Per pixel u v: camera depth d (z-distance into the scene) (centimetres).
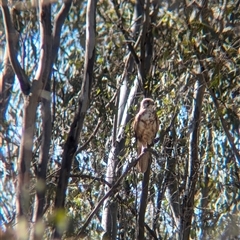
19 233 841
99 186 1464
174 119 1394
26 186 989
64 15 1094
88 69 1105
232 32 1399
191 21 1399
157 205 1467
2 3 1050
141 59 1334
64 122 1457
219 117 1478
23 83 1030
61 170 1045
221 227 1328
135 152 1487
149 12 1391
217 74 1350
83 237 1144
